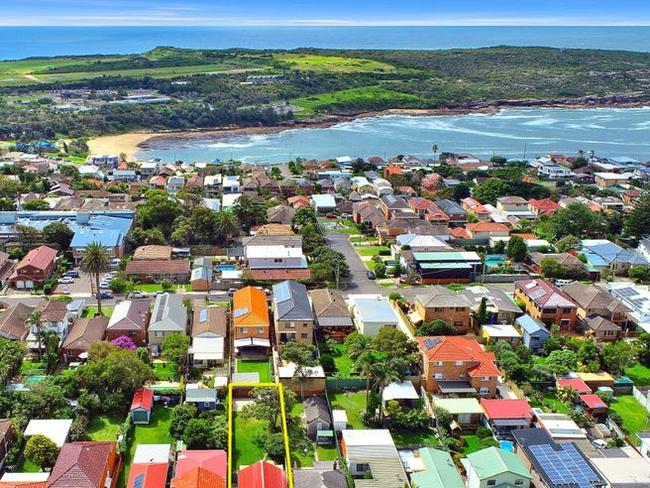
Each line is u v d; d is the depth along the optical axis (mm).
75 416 77875
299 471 67750
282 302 102062
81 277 126062
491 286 127062
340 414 80062
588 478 66250
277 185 195125
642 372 96188
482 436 77938
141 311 103938
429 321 105750
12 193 177125
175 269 125688
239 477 65625
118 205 164875
